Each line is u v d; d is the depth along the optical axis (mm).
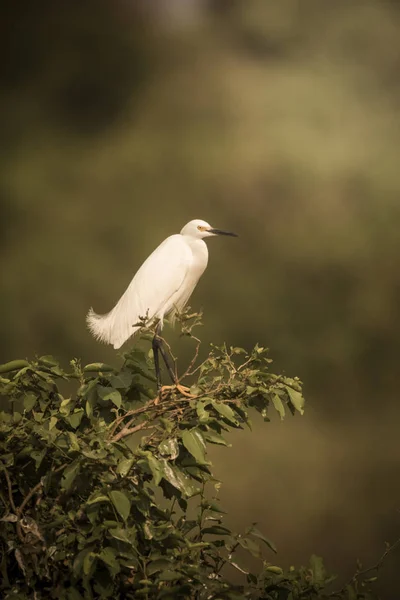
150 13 25062
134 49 24094
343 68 23266
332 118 21906
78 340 17344
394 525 11836
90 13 24734
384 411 15773
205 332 16953
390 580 10617
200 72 23531
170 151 21312
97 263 18875
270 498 12273
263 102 22359
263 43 24328
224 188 20344
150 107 22812
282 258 19109
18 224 19672
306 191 20156
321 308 18172
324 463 13430
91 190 20562
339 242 19156
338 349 17203
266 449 13539
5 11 24203
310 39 24141
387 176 20188
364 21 23703
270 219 19906
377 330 17719
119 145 21797
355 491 12617
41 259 18797
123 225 19766
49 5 24688
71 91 23438
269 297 18297
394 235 19141
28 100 23281
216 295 18203
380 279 18703
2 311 17625
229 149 21219
